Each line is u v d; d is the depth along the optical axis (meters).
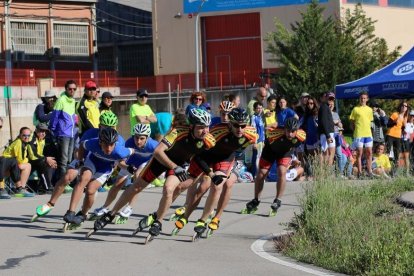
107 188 15.51
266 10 41.81
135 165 11.14
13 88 33.44
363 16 34.81
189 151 9.39
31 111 32.81
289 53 32.66
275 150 12.13
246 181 17.36
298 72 31.91
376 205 11.12
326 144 16.67
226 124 9.96
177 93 33.78
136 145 10.84
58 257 8.75
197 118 9.12
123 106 34.09
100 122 10.07
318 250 8.75
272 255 8.95
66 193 15.15
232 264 8.39
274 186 16.20
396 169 15.80
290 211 12.72
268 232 10.69
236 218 11.95
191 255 8.95
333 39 32.25
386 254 7.92
